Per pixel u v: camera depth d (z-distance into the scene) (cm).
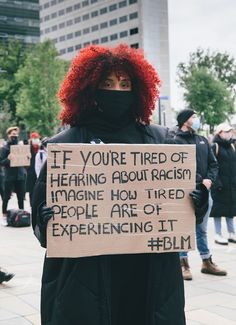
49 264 249
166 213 252
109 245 244
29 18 12725
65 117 265
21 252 765
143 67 263
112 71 257
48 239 239
